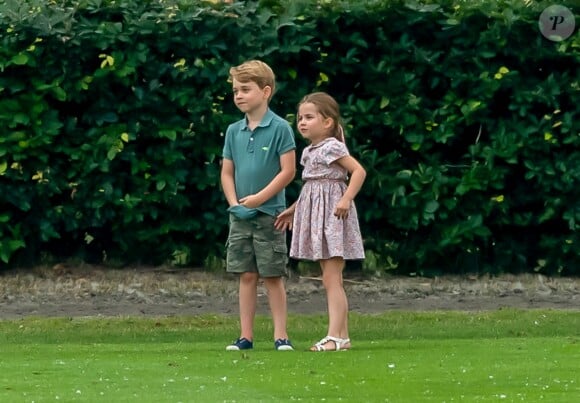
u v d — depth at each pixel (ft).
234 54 126.00
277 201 95.35
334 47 127.85
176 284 126.00
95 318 113.70
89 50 124.47
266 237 94.58
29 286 124.47
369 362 82.02
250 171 95.61
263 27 126.00
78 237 130.21
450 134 127.95
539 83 128.77
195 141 126.82
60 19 123.24
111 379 74.18
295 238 94.27
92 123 125.39
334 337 91.61
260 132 95.76
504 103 129.80
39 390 69.97
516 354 86.33
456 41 127.95
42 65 123.65
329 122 94.32
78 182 125.90
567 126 128.06
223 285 126.31
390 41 128.47
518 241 132.67
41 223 126.41
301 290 126.31
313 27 126.21
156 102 125.39
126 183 127.13
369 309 120.98
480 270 132.26
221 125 125.80
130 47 124.47
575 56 128.36
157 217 127.95
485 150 128.36
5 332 106.93
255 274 95.55
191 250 130.00
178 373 76.79
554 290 128.16
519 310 117.60
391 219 128.98
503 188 130.52
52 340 103.40
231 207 95.04
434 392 69.10
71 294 123.03
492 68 128.36
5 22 122.42
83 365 80.89
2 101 123.34
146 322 111.55
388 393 68.69
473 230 128.98
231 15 125.70
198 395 67.92
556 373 76.54
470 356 85.25
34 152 123.95
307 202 93.66
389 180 128.26
